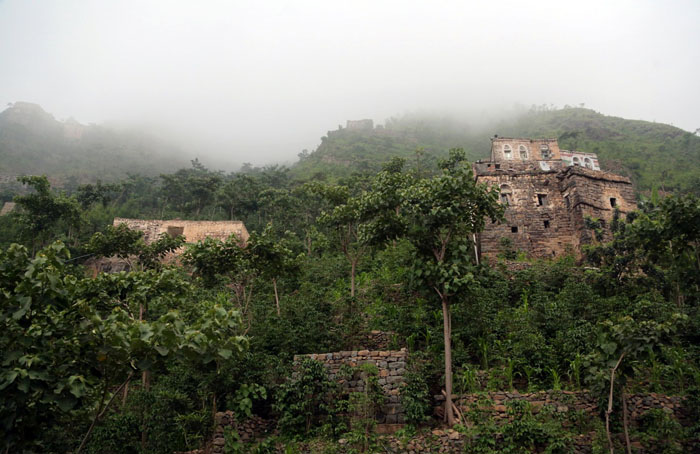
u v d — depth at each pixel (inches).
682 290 727.1
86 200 1782.7
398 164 1608.0
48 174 3902.6
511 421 494.3
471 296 619.8
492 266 997.2
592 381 494.3
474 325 645.3
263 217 1999.3
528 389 554.6
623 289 807.7
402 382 550.0
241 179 2139.5
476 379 558.6
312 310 700.7
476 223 614.9
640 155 2618.1
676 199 615.8
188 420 500.4
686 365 568.4
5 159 3927.2
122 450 492.1
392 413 534.0
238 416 500.7
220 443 500.7
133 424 510.3
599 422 476.4
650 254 719.7
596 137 3157.0
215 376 521.3
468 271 557.6
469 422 499.8
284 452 489.1
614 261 846.5
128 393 609.9
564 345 590.2
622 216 1160.8
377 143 4279.0
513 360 577.9
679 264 660.7
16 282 342.3
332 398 543.5
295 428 521.3
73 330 346.3
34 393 320.5
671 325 444.5
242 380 549.3
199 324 380.5
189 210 2084.2
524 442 469.7
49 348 335.0
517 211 1205.1
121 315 375.9
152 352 357.1
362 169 2994.6
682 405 503.8
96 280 485.7
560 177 1226.6
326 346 648.4
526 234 1176.8
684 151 2635.3
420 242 601.3
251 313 686.5
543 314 682.2
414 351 642.2
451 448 474.6
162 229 1379.2
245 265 672.4
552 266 930.7
